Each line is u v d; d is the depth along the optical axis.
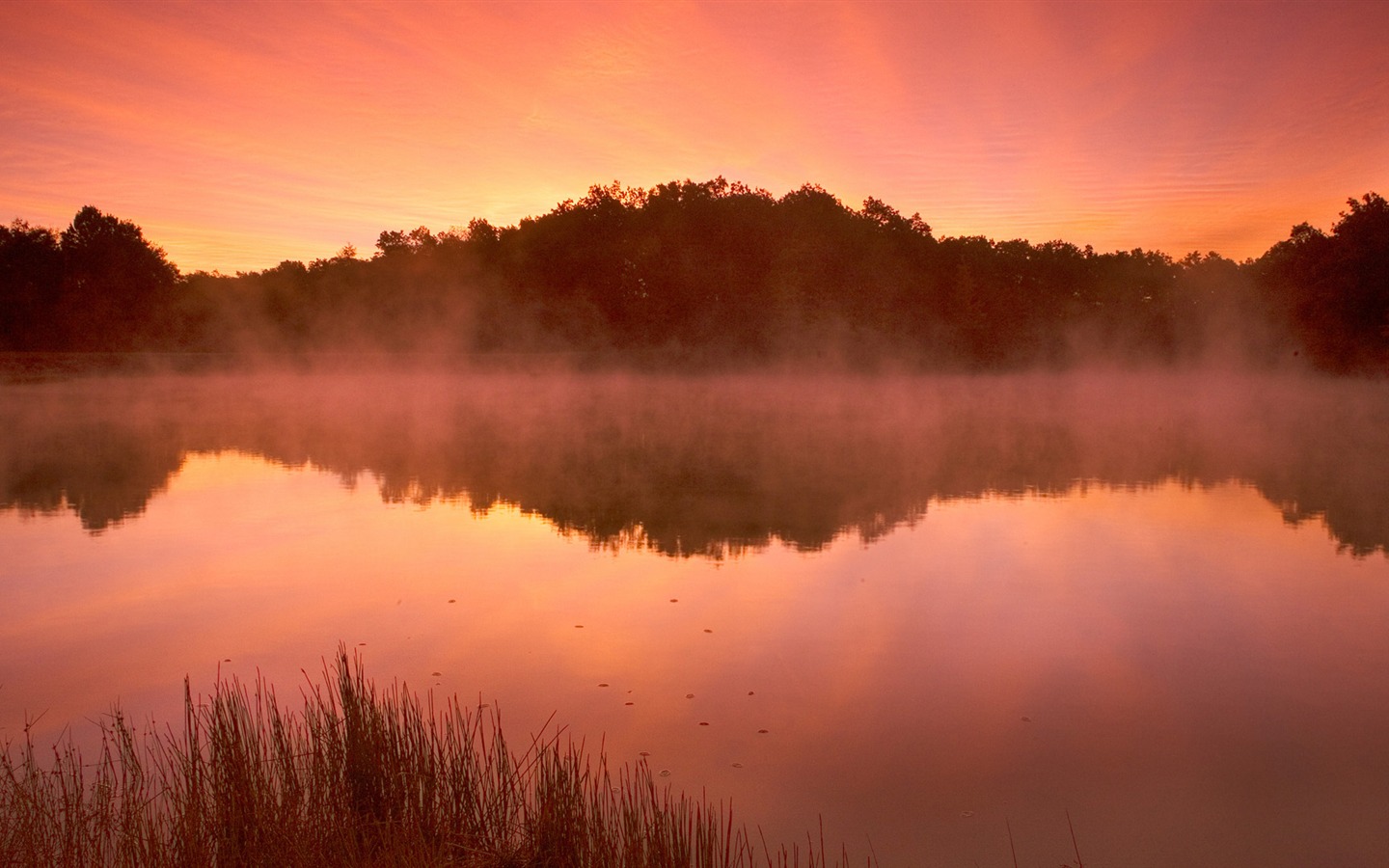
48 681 7.34
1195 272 79.44
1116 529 13.53
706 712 6.73
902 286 70.81
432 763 4.75
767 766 5.88
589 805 5.08
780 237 68.75
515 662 7.79
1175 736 6.32
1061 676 7.45
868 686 7.20
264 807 4.49
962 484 18.08
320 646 8.20
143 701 6.90
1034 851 4.92
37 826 4.47
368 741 4.88
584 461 22.00
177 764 5.62
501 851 4.40
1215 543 12.52
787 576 10.77
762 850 4.87
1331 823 5.24
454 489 17.61
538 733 6.34
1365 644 8.21
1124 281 83.12
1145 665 7.66
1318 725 6.52
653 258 68.88
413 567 11.24
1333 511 15.03
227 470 20.52
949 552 12.04
